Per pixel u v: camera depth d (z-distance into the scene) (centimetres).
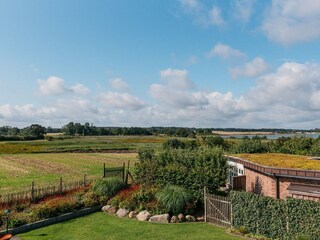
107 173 2772
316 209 1310
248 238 1498
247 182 2312
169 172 2116
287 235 1405
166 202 1852
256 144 3722
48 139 11412
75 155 6981
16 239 1515
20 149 7762
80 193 2247
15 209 1889
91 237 1544
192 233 1584
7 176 3884
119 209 1991
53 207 1856
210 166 2048
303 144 3597
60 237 1548
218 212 1734
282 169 1708
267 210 1488
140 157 2548
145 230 1644
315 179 1573
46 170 4509
